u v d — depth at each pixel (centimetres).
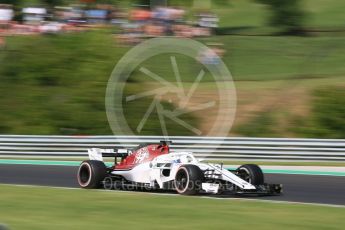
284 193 4238
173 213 3275
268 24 10888
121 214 3256
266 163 6375
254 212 3306
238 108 7931
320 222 3014
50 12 9362
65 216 3209
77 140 6975
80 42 8569
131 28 8762
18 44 8850
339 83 8081
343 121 7444
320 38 9700
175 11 8950
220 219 3098
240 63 8919
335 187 4575
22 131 7931
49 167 5981
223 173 3988
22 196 3984
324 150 6394
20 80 8469
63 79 8356
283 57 9056
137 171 4288
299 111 7738
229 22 11244
